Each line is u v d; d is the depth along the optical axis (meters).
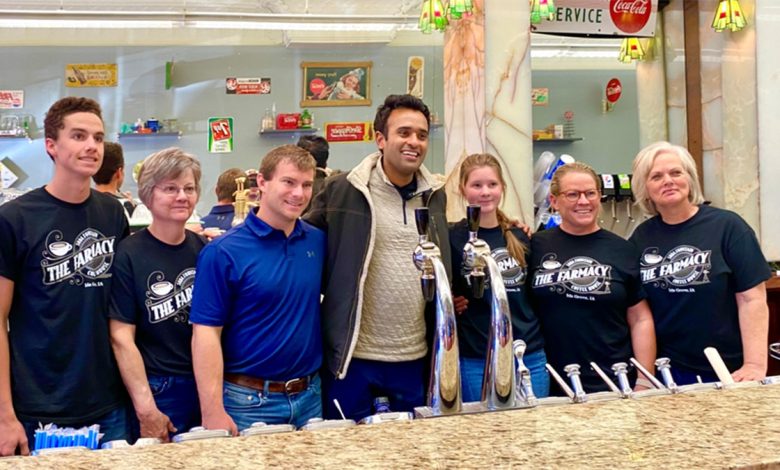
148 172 2.09
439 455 1.07
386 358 2.08
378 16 6.79
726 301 2.25
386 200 2.13
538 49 7.33
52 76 7.15
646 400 1.37
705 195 5.36
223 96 7.36
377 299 2.09
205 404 1.91
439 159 7.46
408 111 2.05
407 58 7.53
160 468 1.04
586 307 2.32
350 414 2.10
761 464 1.00
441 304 1.38
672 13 5.68
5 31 7.07
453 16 4.11
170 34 7.29
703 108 5.37
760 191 4.75
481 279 1.50
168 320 2.09
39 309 1.99
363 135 7.52
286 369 1.99
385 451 1.10
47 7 6.92
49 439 1.32
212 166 7.36
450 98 4.69
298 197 1.97
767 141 4.75
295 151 2.00
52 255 2.00
